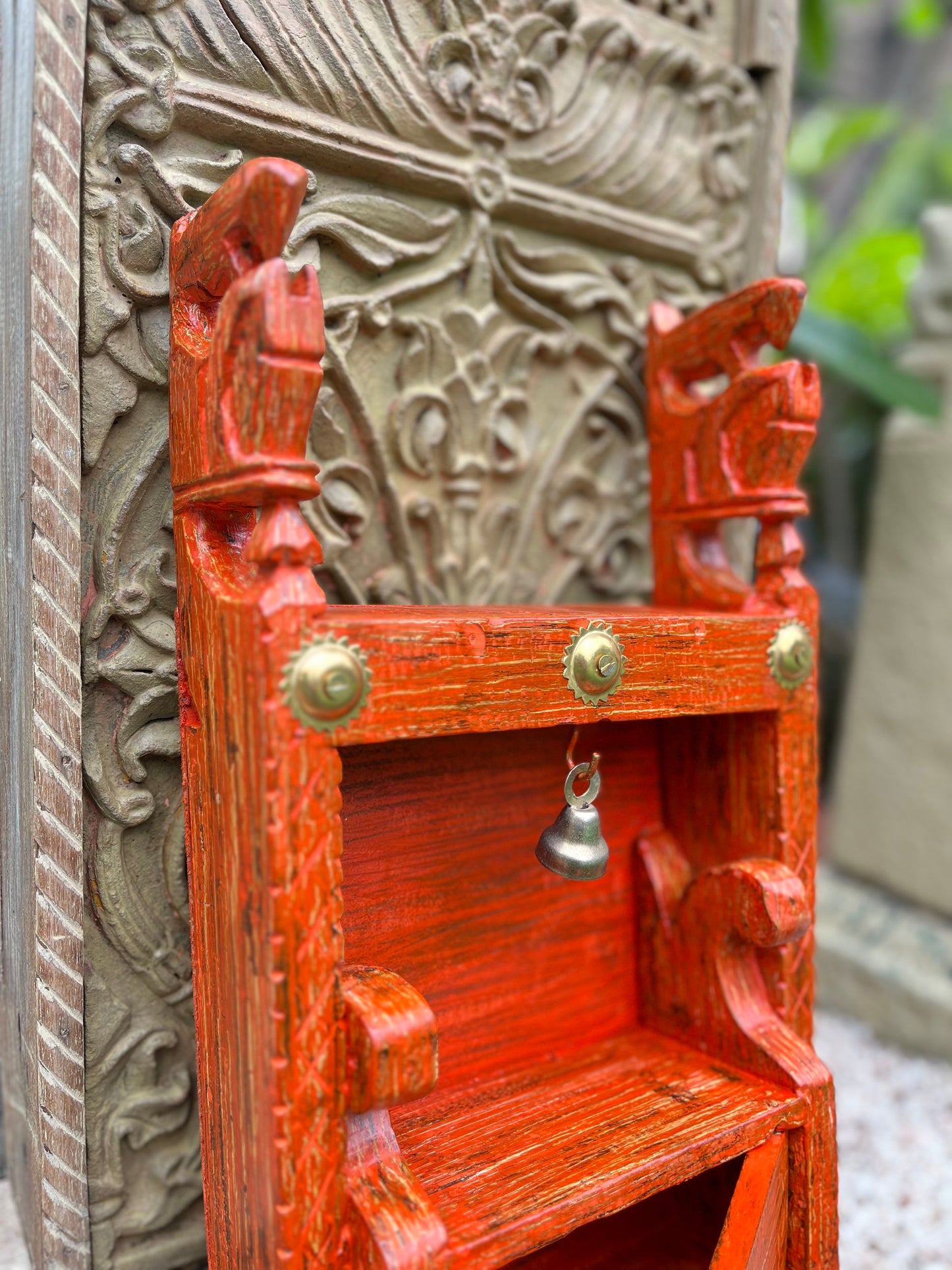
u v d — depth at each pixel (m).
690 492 0.52
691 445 0.52
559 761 0.49
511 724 0.38
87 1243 0.44
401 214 0.49
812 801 0.48
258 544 0.35
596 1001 0.50
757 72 0.61
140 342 0.43
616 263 0.57
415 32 0.48
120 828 0.44
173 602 0.44
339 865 0.35
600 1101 0.44
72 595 0.41
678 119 0.58
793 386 0.47
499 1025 0.47
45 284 0.40
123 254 0.42
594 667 0.40
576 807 0.43
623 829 0.52
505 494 0.55
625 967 0.51
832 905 0.96
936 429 0.90
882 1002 0.85
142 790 0.44
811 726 0.48
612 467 0.59
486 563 0.54
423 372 0.51
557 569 0.58
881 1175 0.66
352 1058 0.36
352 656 0.35
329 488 0.49
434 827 0.45
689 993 0.49
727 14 0.60
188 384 0.39
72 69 0.40
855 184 1.88
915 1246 0.59
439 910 0.45
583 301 0.55
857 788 0.96
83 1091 0.43
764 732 0.48
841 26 1.78
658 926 0.50
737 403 0.49
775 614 0.47
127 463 0.43
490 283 0.53
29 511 0.41
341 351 0.48
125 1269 0.45
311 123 0.45
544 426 0.56
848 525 1.41
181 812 0.45
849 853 0.97
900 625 0.92
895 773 0.92
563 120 0.53
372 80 0.47
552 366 0.56
